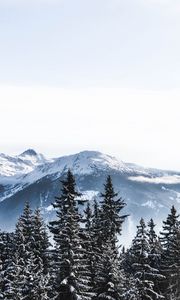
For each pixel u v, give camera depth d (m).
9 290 53.03
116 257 55.78
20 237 59.88
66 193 50.94
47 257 61.09
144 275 57.31
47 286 51.72
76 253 50.12
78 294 49.34
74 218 50.75
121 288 53.91
